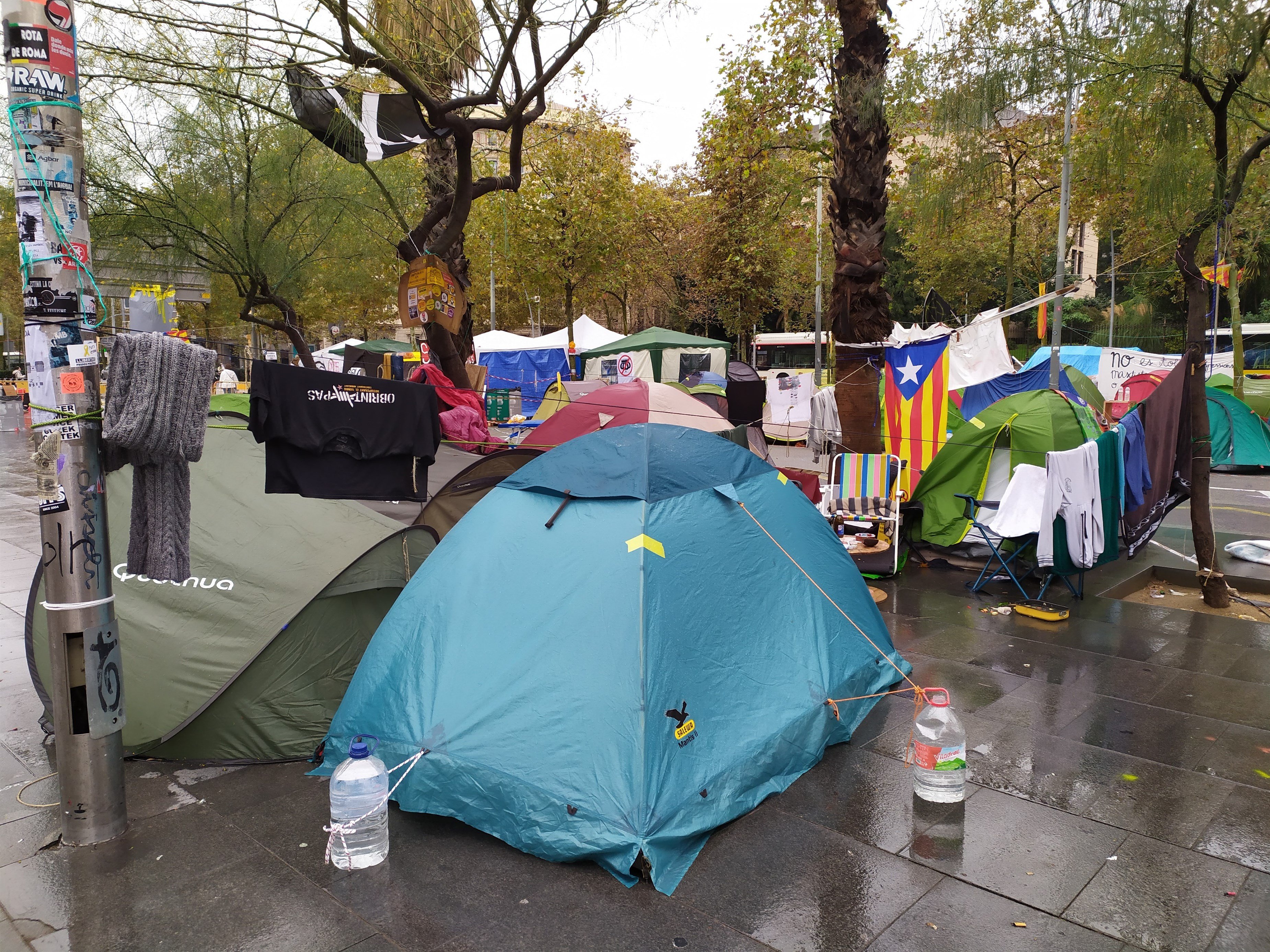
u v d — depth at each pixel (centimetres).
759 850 359
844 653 500
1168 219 668
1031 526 726
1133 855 352
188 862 356
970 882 335
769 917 314
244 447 534
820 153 1251
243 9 540
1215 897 323
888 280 3067
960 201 710
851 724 473
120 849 366
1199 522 729
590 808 350
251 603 464
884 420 962
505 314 3269
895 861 350
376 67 583
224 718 452
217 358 362
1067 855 353
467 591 436
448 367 895
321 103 583
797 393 1817
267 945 302
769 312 3203
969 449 870
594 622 397
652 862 332
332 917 317
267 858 358
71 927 313
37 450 678
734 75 1270
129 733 447
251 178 757
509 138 1009
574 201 1970
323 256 894
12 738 479
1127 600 751
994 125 663
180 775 438
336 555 483
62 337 346
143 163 712
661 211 2583
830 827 377
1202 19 566
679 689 387
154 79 587
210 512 496
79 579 357
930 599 759
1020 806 394
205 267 784
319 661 471
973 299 2570
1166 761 438
